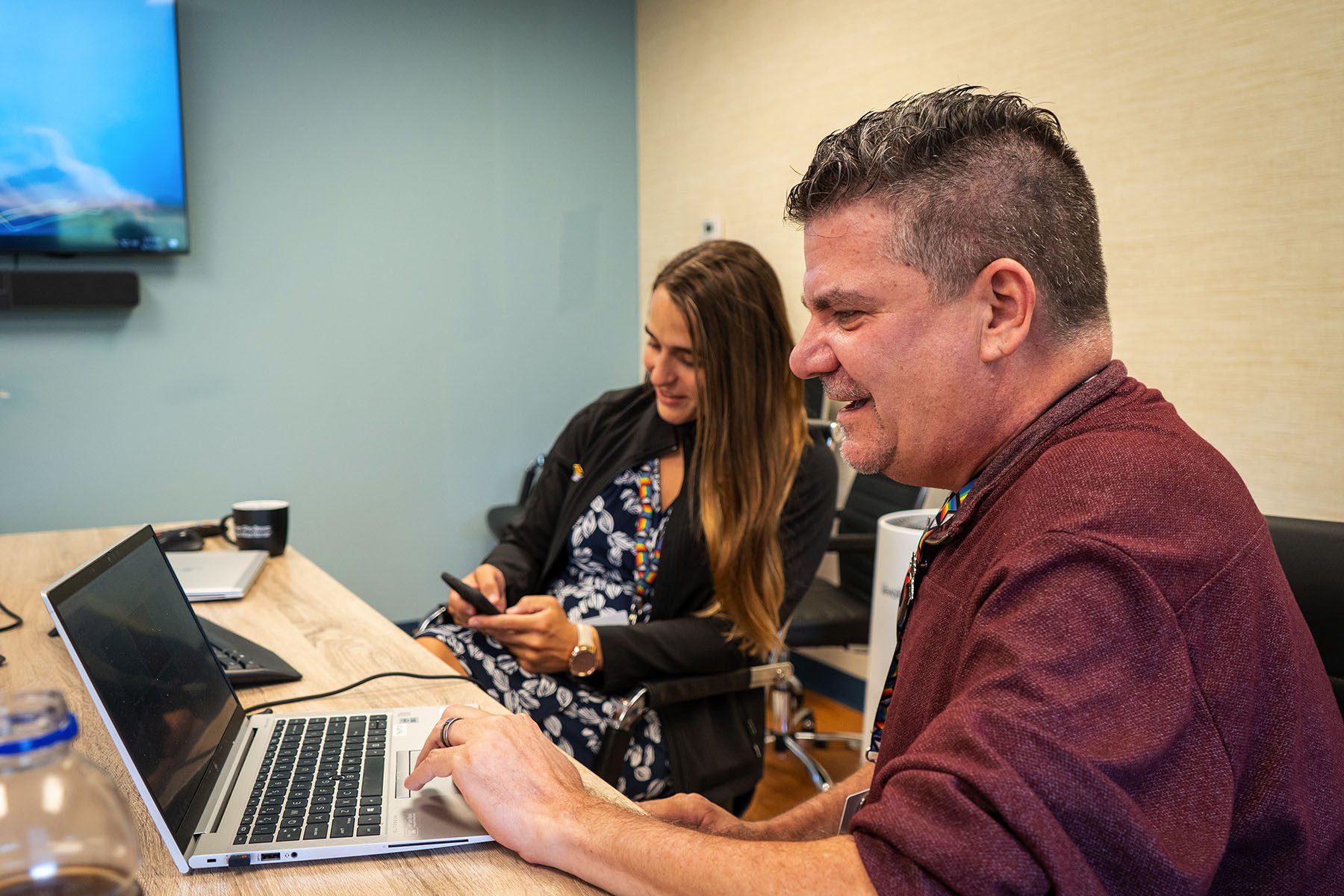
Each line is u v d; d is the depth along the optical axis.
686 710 1.59
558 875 0.77
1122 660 0.60
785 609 1.64
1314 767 0.67
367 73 3.32
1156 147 2.11
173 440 3.12
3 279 2.75
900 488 2.58
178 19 2.99
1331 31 1.80
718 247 1.61
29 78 2.76
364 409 3.43
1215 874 0.61
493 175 3.59
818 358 0.80
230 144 3.12
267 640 1.39
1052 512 0.67
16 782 0.56
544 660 1.49
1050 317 0.74
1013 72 2.41
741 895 0.63
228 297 3.17
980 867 0.55
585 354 3.87
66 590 0.78
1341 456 1.84
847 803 0.96
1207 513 0.65
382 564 3.52
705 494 1.59
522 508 3.52
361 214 3.36
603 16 3.76
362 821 0.84
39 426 2.93
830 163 0.76
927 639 0.79
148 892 0.75
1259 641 0.63
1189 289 2.07
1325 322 1.85
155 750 0.80
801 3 3.04
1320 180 1.83
